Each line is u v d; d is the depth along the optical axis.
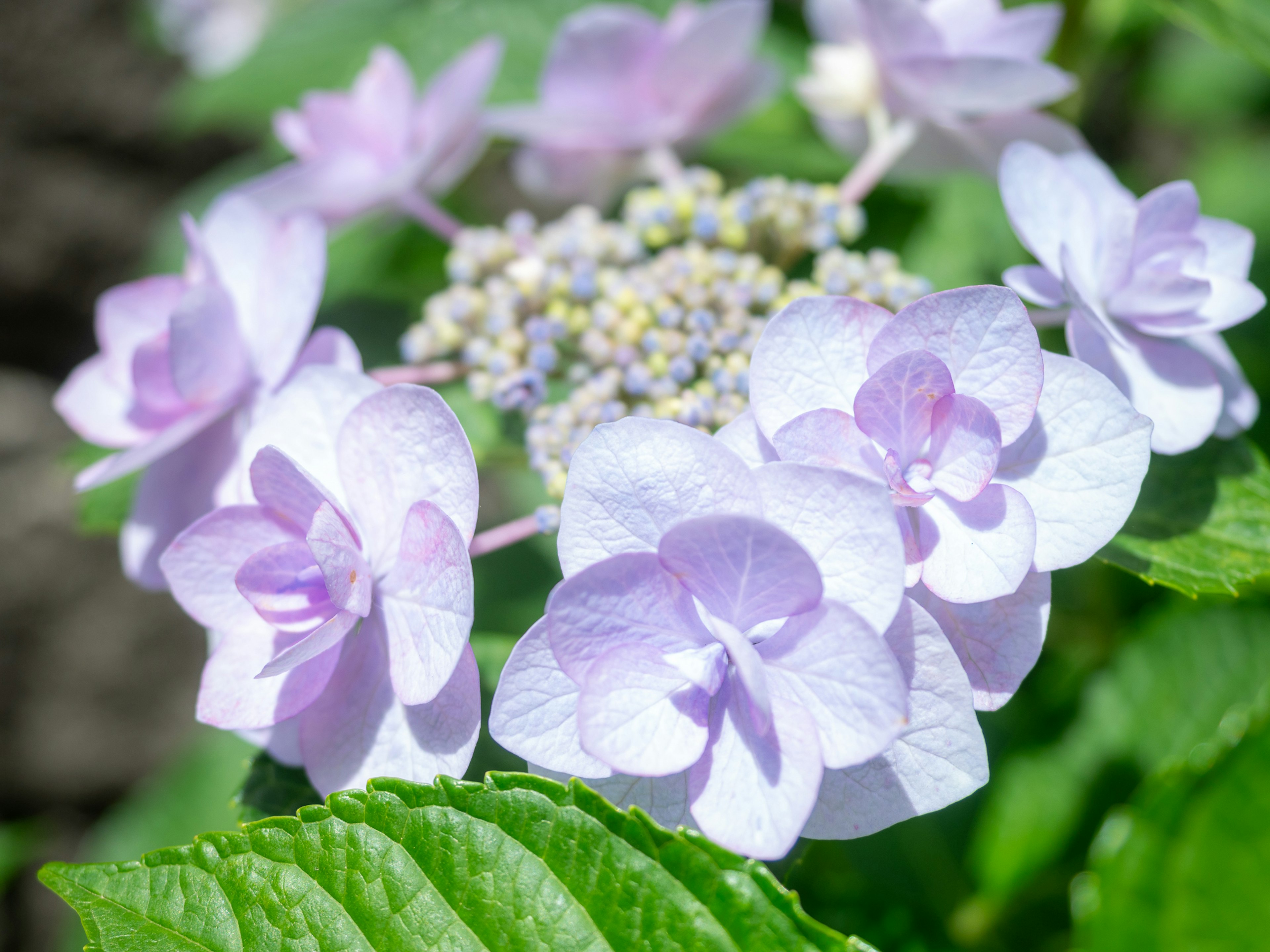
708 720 0.28
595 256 0.34
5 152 0.64
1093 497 0.28
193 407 0.32
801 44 0.44
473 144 0.37
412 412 0.29
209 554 0.29
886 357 0.28
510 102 0.40
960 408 0.28
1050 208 0.31
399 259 0.43
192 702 0.66
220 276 0.33
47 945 0.63
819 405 0.29
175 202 0.68
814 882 0.37
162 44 0.64
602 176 0.38
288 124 0.37
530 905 0.27
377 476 0.29
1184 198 0.30
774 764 0.27
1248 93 0.57
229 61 0.59
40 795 0.65
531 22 0.41
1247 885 0.29
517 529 0.31
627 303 0.33
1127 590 0.39
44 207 0.65
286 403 0.30
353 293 0.40
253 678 0.29
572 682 0.28
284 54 0.48
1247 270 0.31
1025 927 0.37
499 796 0.27
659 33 0.35
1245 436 0.38
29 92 0.64
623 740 0.27
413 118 0.35
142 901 0.28
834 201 0.34
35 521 0.62
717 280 0.33
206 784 0.51
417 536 0.28
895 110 0.35
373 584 0.29
